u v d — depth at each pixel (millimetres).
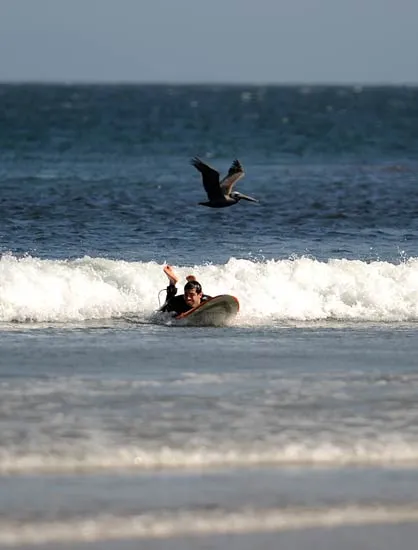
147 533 38406
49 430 48781
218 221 129750
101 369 61531
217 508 40562
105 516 39625
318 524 39406
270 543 37844
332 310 82375
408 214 140625
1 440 47188
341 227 128375
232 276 84812
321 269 85812
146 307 81188
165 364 63188
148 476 43625
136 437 47969
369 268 86812
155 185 171625
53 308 79062
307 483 43156
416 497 41906
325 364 63844
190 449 46500
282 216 135250
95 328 74875
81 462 44812
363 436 48656
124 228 122250
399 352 67875
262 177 192375
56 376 59531
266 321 79062
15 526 38625
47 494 41500
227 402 54125
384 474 44250
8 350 66438
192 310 76250
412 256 106688
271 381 58969
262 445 47188
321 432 49125
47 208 137250
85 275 82625
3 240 112188
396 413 52531
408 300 84062
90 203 143625
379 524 39531
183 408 52812
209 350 67625
